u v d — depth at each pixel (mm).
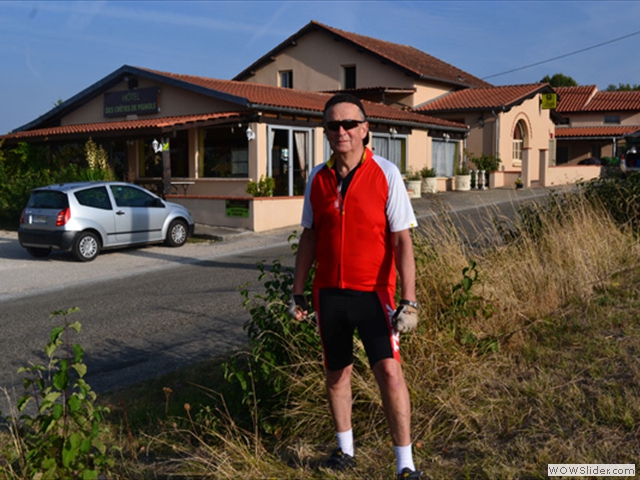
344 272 3199
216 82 22062
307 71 30312
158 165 22094
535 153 31609
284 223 17391
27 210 13016
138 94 21375
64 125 24094
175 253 13766
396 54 30094
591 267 6914
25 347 7137
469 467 3346
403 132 23578
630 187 9281
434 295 5184
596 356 4582
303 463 3713
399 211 3174
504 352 4852
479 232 8539
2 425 4973
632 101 41844
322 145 20438
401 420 3145
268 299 4836
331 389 3447
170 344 6984
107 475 3566
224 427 4387
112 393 5504
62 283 10930
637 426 3496
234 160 19688
